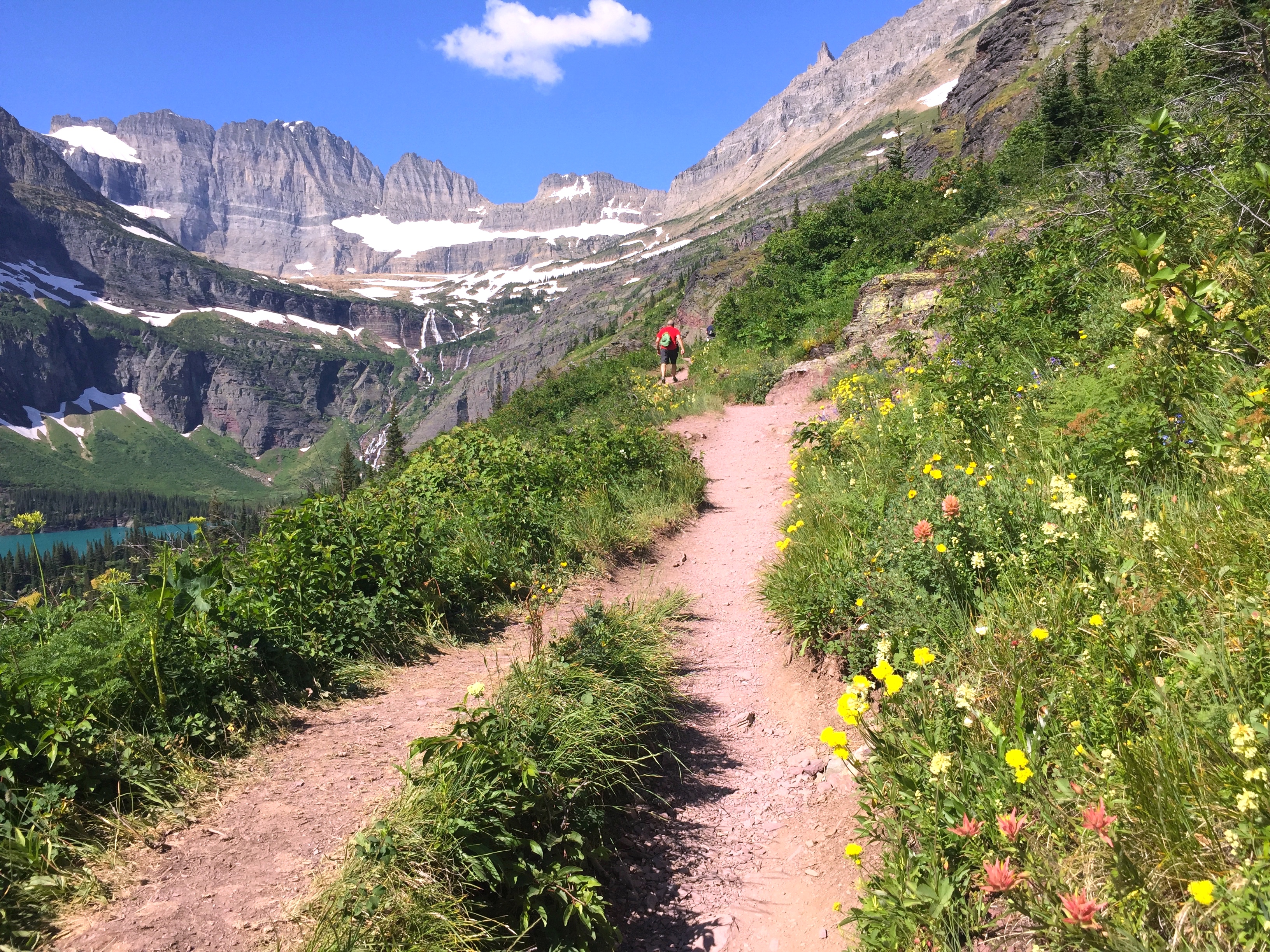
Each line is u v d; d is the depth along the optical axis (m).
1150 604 3.01
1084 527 3.75
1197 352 4.21
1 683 3.16
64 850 2.82
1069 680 2.96
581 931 2.95
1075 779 2.58
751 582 7.27
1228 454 3.49
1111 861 2.23
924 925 2.55
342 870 2.79
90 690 3.52
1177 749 2.35
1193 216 6.22
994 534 4.15
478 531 7.41
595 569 7.65
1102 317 6.79
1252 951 1.81
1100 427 4.52
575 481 9.79
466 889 2.83
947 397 7.21
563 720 3.80
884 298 16.70
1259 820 1.98
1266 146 6.01
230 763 3.64
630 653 4.94
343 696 4.57
